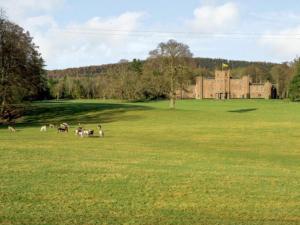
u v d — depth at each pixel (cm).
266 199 2228
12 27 9175
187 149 4631
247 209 2042
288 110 13512
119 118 9425
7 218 1842
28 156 3525
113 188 2392
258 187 2491
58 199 2156
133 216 1903
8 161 3216
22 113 9738
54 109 10744
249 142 5581
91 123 8481
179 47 11875
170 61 11844
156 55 11919
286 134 6644
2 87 8831
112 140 5419
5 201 2103
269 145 5262
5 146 4300
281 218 1912
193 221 1842
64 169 2912
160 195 2269
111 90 19600
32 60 9394
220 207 2070
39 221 1808
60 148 4256
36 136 5831
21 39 9200
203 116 10006
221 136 6297
